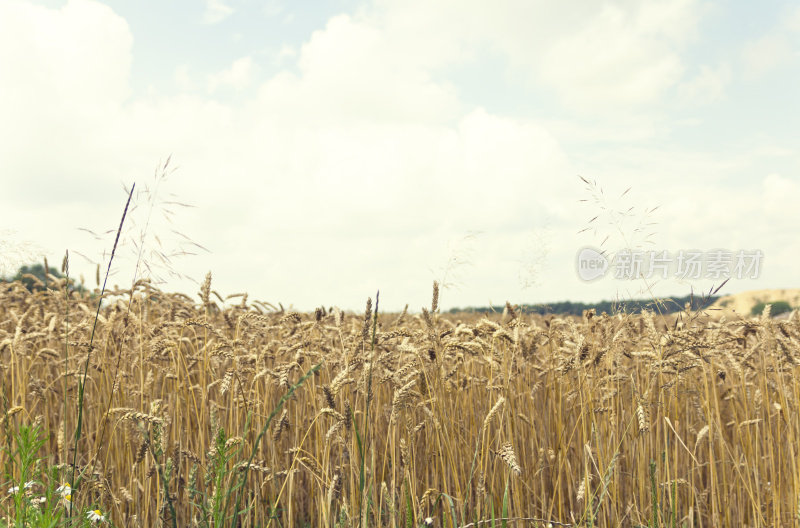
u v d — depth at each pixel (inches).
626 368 215.0
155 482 182.5
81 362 200.8
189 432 187.3
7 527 122.3
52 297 245.3
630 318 210.4
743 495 199.2
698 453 214.1
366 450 143.7
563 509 185.5
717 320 218.8
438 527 180.1
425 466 187.6
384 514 163.6
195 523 151.6
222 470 128.0
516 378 197.3
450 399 180.2
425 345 180.2
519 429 196.9
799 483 177.0
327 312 204.1
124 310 208.2
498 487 182.2
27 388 195.0
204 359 185.6
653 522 149.9
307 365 185.2
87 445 192.9
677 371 175.5
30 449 121.3
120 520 176.2
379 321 198.8
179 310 221.8
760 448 215.6
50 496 118.6
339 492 146.4
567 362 175.2
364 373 150.3
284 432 200.8
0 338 214.1
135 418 141.3
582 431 190.7
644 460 180.9
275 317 260.5
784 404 188.4
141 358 189.2
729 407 231.5
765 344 200.7
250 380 187.0
